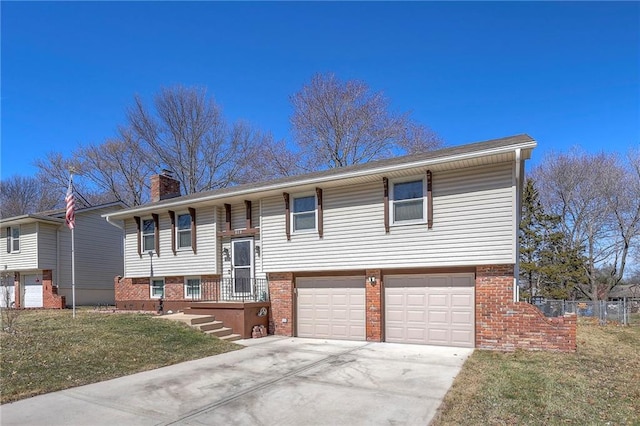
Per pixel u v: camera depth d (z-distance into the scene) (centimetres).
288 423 496
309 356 920
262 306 1288
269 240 1324
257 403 575
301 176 1355
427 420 500
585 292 2991
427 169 1045
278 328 1288
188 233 1556
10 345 834
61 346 852
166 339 1005
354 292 1194
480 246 992
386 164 1106
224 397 603
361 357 906
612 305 1986
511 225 962
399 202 1109
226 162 3116
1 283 1858
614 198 2967
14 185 3700
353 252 1165
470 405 552
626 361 856
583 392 615
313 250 1234
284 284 1291
